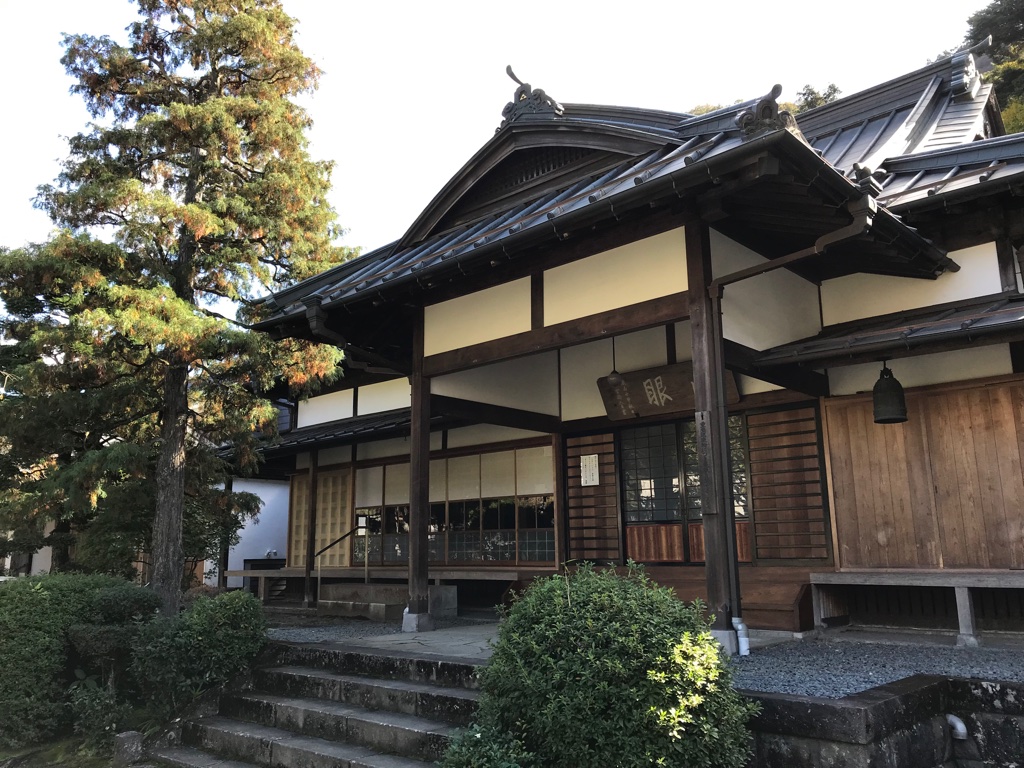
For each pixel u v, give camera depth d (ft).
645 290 19.90
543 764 12.46
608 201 17.88
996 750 14.33
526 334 23.06
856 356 19.79
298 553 45.55
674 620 12.94
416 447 26.32
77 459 32.68
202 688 22.04
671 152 21.42
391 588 32.42
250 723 20.45
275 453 43.86
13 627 21.84
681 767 11.57
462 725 16.76
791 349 20.65
